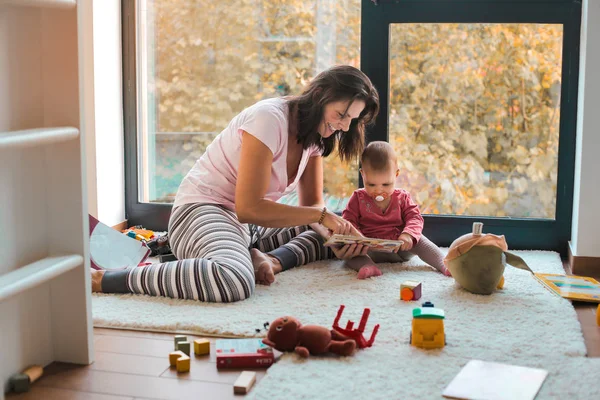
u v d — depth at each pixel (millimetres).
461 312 1903
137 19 2932
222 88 2908
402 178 2842
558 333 1746
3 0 1290
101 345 1688
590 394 1389
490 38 2699
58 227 1553
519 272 2373
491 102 2738
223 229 2139
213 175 2244
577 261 2480
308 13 2793
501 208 2797
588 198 2465
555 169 2738
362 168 2432
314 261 2475
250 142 2082
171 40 2918
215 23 2871
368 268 2262
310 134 2143
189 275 1965
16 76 1448
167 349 1661
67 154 1530
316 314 1861
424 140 2803
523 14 2652
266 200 2107
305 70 2832
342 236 2158
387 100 2783
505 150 2760
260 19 2834
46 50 1511
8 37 1424
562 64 2670
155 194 3023
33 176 1511
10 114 1435
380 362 1544
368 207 2480
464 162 2791
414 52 2750
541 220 2760
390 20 2730
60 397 1403
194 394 1414
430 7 2701
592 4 2432
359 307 1928
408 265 2449
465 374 1470
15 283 1323
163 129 2982
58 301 1572
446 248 2781
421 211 2852
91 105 2754
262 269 2160
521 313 1903
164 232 3002
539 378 1453
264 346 1600
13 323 1463
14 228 1461
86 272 1560
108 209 2898
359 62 2785
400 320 1819
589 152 2463
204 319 1816
